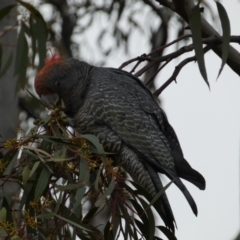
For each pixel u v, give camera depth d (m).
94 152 8.25
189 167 8.97
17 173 8.13
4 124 12.87
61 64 10.38
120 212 8.73
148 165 9.25
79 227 7.86
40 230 7.82
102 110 9.60
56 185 7.89
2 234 7.40
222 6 9.24
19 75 11.63
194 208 8.32
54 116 8.34
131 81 9.97
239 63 10.40
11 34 13.18
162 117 9.71
